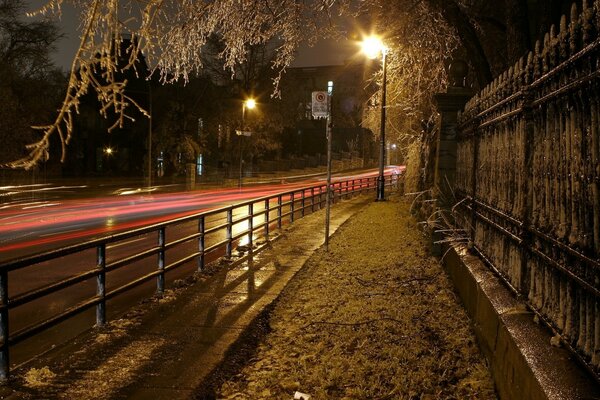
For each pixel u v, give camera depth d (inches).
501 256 244.8
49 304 366.9
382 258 474.0
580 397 127.0
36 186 1643.7
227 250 515.5
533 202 192.4
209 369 235.0
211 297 361.1
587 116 144.3
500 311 202.1
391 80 684.7
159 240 368.8
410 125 844.6
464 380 213.9
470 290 279.9
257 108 2081.7
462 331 266.2
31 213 1019.9
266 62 1972.2
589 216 141.2
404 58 546.3
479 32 581.0
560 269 157.8
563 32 163.9
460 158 405.4
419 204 745.6
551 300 170.7
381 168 1170.6
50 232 735.1
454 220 419.5
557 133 168.9
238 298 359.3
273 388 218.8
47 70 1493.6
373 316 299.7
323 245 588.7
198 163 2263.8
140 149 2174.0
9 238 677.9
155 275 355.9
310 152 3366.1
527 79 202.2
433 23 497.4
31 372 225.6
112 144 2073.1
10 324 325.7
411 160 856.3
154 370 233.0
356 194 1456.7
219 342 269.7
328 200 549.0
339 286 382.6
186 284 402.9
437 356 239.9
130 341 270.2
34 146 126.9
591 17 141.8
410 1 484.4
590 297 139.8
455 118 434.6
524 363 154.8
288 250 563.2
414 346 251.6
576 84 146.1
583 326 144.4
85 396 205.5
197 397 207.6
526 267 197.9
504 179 241.1
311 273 442.0
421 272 401.7
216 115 2055.9
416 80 594.9
